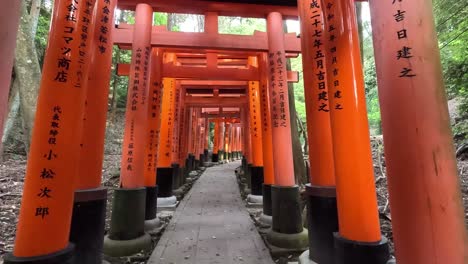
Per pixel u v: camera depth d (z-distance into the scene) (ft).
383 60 6.83
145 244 16.19
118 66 27.07
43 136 8.57
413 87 6.27
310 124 12.75
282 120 18.65
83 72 9.45
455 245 5.74
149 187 20.83
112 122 64.64
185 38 20.98
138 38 18.62
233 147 106.01
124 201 16.28
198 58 31.09
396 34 6.59
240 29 59.00
